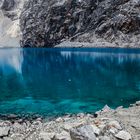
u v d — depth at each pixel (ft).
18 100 73.61
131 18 329.72
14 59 194.29
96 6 369.09
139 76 105.60
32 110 62.59
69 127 34.71
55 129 35.78
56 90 85.35
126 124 35.73
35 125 42.88
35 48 369.91
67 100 71.97
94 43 344.08
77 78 106.01
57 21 383.86
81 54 211.20
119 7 347.56
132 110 44.50
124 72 115.75
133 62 146.72
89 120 37.93
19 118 55.21
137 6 336.49
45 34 390.83
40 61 174.09
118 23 336.90
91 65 142.31
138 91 80.18
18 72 128.98
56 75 115.44
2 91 86.74
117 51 236.22
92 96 75.46
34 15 412.36
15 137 35.27
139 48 283.79
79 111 60.34
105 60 161.07
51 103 69.10
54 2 394.32
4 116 57.16
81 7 377.50
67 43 370.32
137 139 31.14
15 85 96.73
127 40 327.06
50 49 320.91
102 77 106.01
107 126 33.60
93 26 363.15
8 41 525.75
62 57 193.36
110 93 78.43
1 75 121.60
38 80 105.50
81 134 29.84
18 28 548.72
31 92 83.82
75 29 377.50
